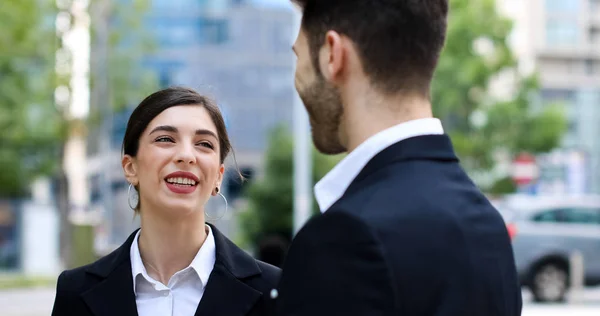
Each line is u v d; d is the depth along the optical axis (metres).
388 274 1.64
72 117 21.33
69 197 23.36
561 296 13.23
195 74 40.16
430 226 1.73
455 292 1.70
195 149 2.92
